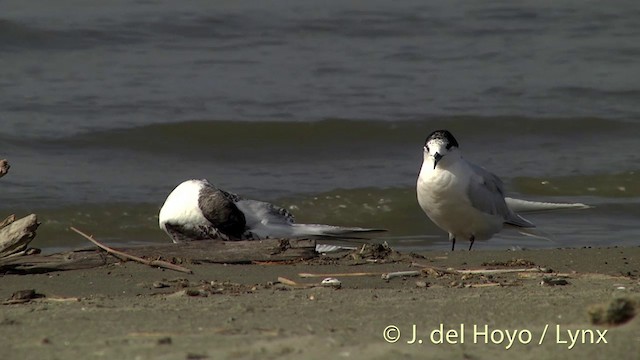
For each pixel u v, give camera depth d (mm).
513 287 9195
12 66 21141
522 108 20047
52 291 9258
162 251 10648
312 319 7590
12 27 22422
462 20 24359
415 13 24578
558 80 21375
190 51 22484
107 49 22250
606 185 16719
